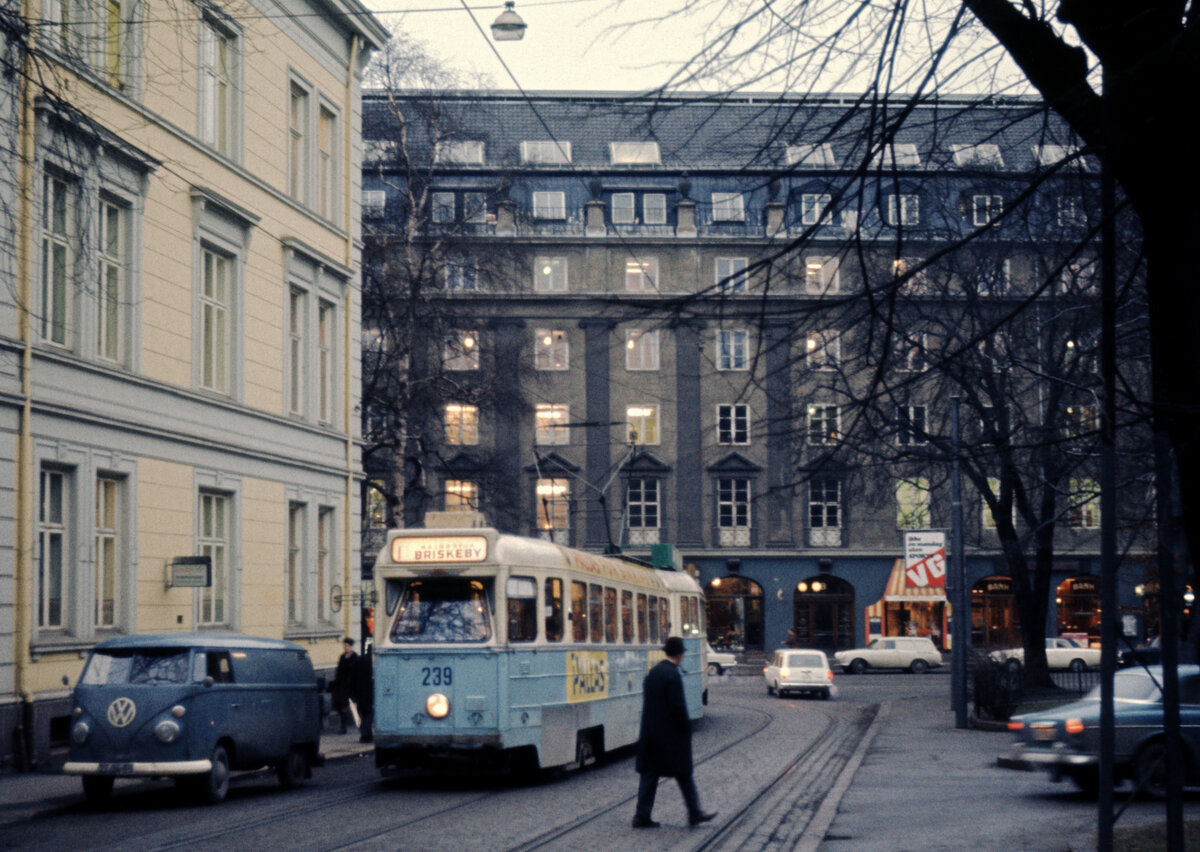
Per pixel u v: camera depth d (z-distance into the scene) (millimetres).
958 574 30375
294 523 28578
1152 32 6559
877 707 37844
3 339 18562
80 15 17250
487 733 17297
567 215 58406
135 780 18328
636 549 28547
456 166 38125
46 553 20000
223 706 15922
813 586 61469
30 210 18625
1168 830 7496
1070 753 16047
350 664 26047
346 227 31000
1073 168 8508
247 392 26016
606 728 20953
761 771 19688
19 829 13500
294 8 28359
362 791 17203
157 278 22734
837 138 7418
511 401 38594
